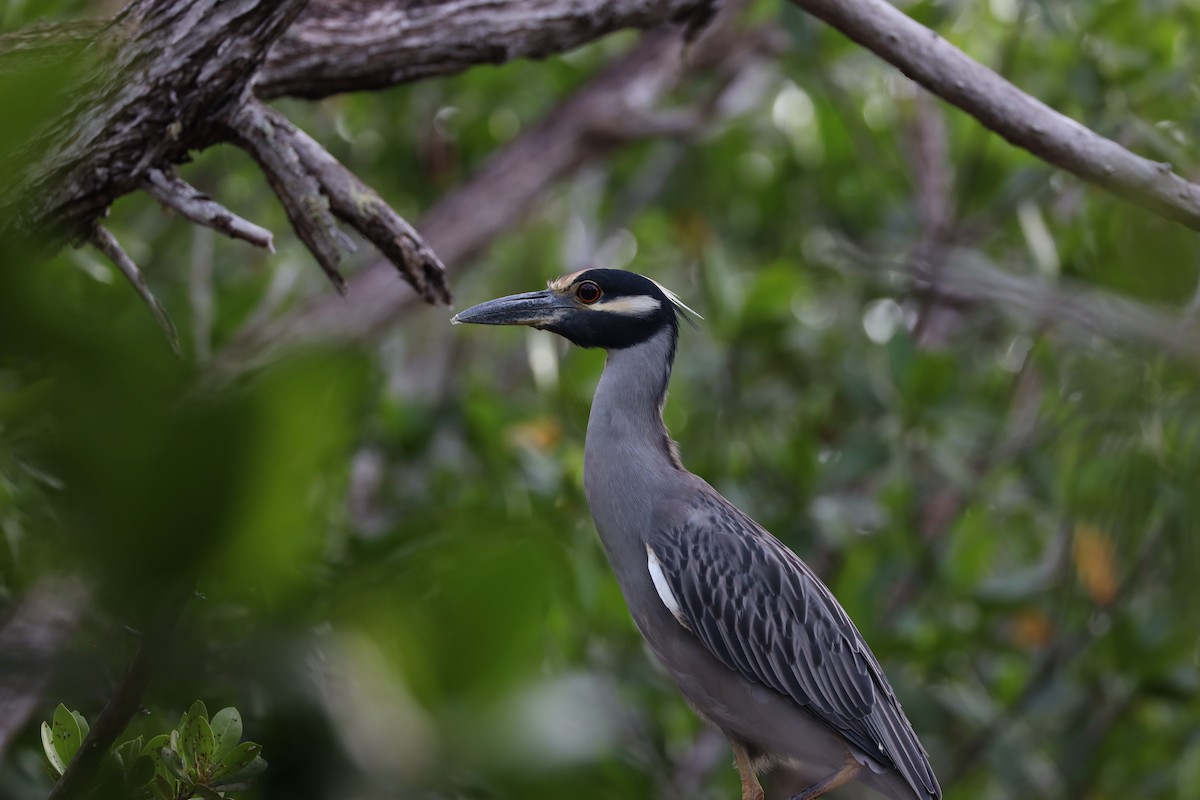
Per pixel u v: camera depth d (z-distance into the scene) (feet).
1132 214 28.09
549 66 49.93
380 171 51.24
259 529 5.66
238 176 49.32
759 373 47.42
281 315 43.86
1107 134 41.83
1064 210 46.26
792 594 28.89
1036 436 42.11
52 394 5.89
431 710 6.84
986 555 44.80
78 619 7.82
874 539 41.83
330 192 25.90
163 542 5.50
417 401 39.27
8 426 14.93
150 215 46.16
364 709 7.03
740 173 53.62
